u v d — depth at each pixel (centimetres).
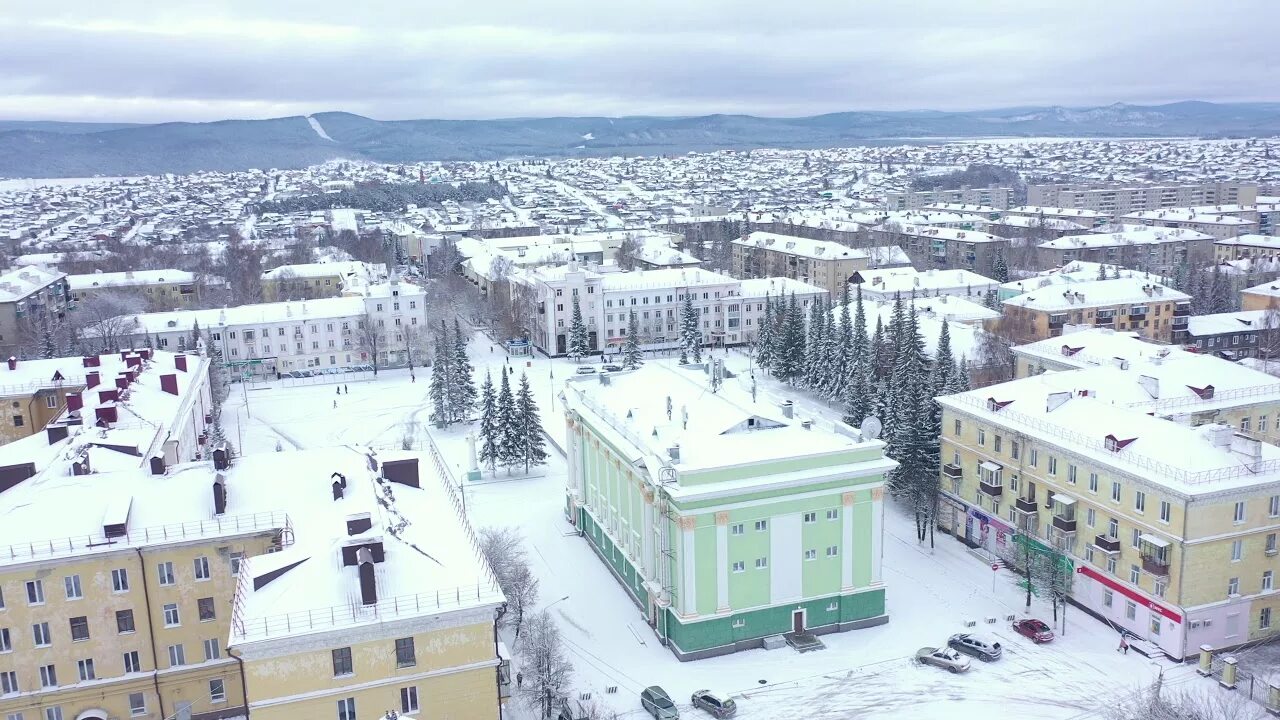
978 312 18550
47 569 6962
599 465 10581
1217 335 17762
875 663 8388
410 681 6244
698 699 7756
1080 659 8306
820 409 16612
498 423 13738
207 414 14838
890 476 11356
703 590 8444
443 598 6272
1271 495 8238
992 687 7925
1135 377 10800
